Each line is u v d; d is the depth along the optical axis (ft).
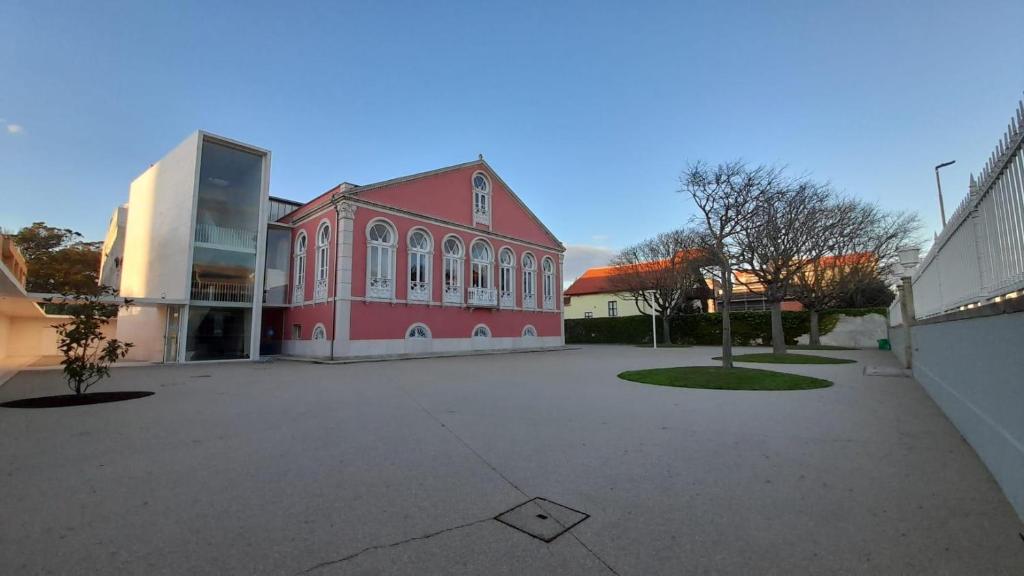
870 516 12.31
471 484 14.92
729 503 13.23
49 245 110.42
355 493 14.15
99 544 10.82
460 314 85.35
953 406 23.52
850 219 87.56
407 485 14.84
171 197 70.95
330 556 10.30
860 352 79.30
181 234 67.15
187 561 10.07
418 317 77.97
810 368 52.49
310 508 12.99
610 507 13.02
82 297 33.32
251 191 72.02
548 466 16.74
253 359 69.00
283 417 25.68
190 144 67.41
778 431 21.90
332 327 68.95
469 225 88.94
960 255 22.98
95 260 115.34
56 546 10.70
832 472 15.87
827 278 93.76
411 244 78.54
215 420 24.86
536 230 106.42
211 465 16.88
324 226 75.00
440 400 31.45
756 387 36.01
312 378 45.34
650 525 11.85
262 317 84.07
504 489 14.47
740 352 86.33
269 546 10.77
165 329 65.41
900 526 11.70
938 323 28.35
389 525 11.90
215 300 67.51
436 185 83.92
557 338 109.50
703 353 87.81
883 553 10.34
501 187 97.96
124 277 84.48
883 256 93.61
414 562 10.05
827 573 9.53
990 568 9.69
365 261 71.46
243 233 70.79
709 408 27.91
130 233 83.97
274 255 81.66
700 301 145.28
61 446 19.44
